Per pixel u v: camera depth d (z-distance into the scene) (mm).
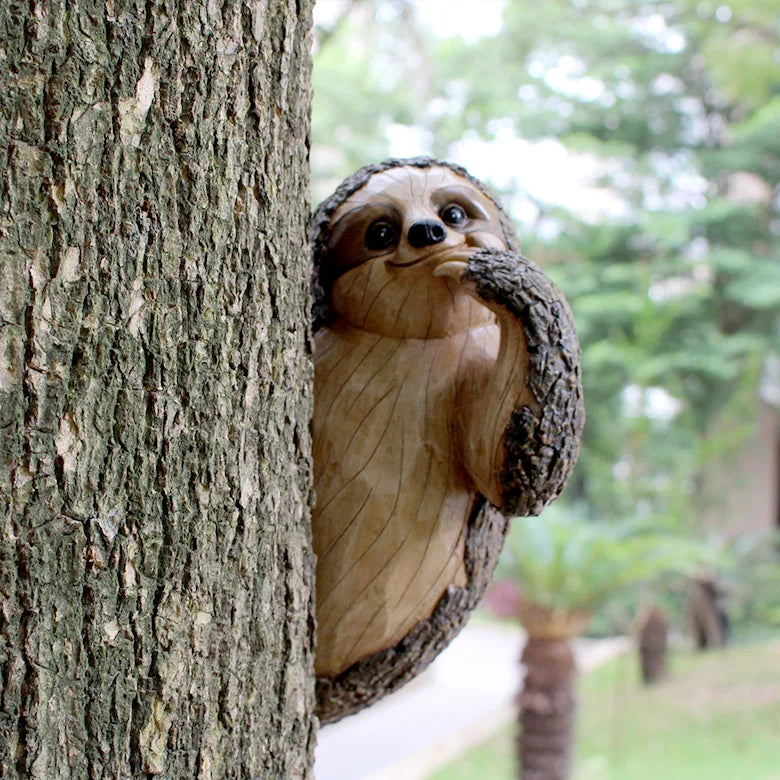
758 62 4453
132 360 852
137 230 851
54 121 829
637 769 3471
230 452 885
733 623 5367
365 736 3998
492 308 907
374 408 940
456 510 942
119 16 844
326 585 938
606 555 2881
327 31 2502
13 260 825
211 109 873
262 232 898
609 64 5219
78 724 843
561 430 892
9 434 826
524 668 3070
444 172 976
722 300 5207
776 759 3502
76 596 841
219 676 885
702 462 4738
